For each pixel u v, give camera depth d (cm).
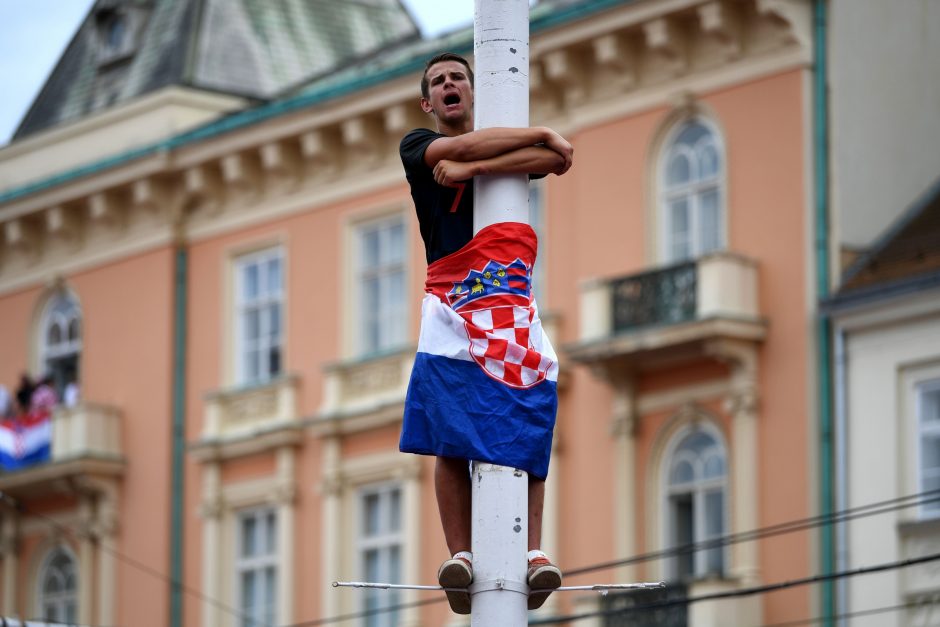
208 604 7238
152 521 7438
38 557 7744
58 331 7950
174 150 7394
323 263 7100
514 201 2044
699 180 6072
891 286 5606
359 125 6894
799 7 5900
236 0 8069
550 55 6297
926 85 6072
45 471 7562
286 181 7206
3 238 8019
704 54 6069
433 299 2058
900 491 5562
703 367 5950
